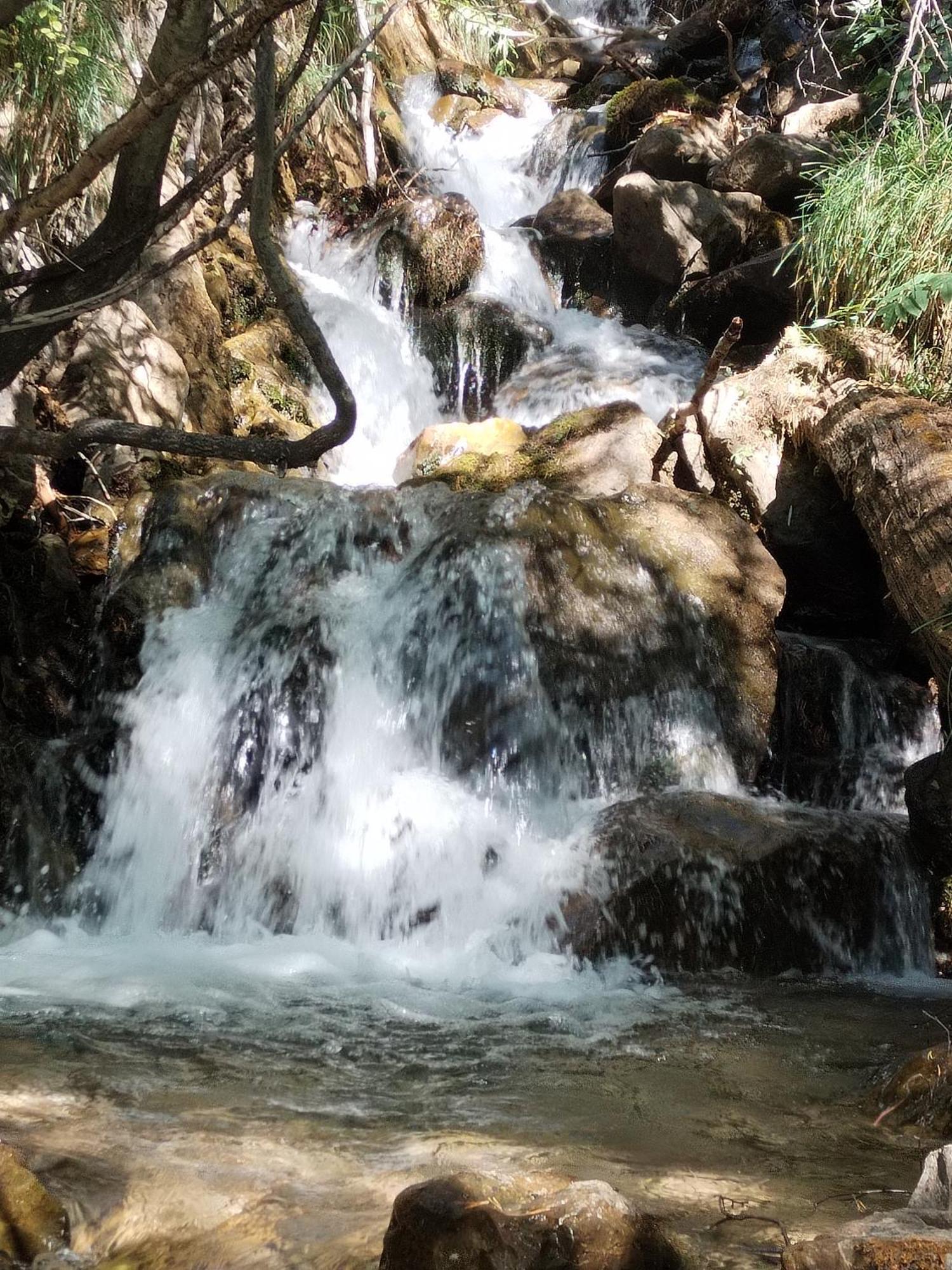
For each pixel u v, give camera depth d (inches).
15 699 216.1
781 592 236.2
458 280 380.2
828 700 245.0
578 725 214.8
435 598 220.5
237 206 154.5
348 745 209.5
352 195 414.9
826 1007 167.3
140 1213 97.3
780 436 273.7
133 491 261.6
